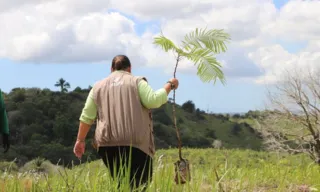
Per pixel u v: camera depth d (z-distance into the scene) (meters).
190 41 4.69
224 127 123.94
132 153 4.15
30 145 82.19
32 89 114.06
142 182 4.12
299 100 30.02
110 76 4.37
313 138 27.91
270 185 6.91
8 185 3.77
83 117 4.41
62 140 89.88
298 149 27.09
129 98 4.21
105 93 4.29
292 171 8.51
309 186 7.12
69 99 113.00
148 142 4.23
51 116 99.75
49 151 77.12
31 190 3.75
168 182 3.88
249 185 5.87
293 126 29.77
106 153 4.23
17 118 95.06
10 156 66.12
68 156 74.94
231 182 5.26
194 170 4.97
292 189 6.75
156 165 4.54
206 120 132.25
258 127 32.25
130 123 4.16
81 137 4.45
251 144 112.06
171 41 4.60
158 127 102.12
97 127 4.33
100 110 4.30
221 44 4.68
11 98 106.31
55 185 3.83
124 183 3.74
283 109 30.72
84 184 3.91
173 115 4.32
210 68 4.69
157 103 4.19
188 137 104.81
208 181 4.95
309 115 29.61
